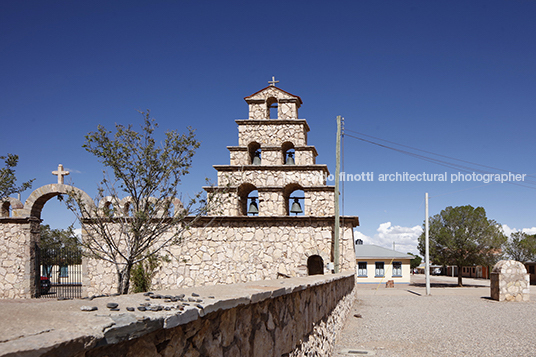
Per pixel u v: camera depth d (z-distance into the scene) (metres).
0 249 19.36
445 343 9.95
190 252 18.78
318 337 7.20
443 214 40.53
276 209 19.50
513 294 20.64
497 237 37.41
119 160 12.16
